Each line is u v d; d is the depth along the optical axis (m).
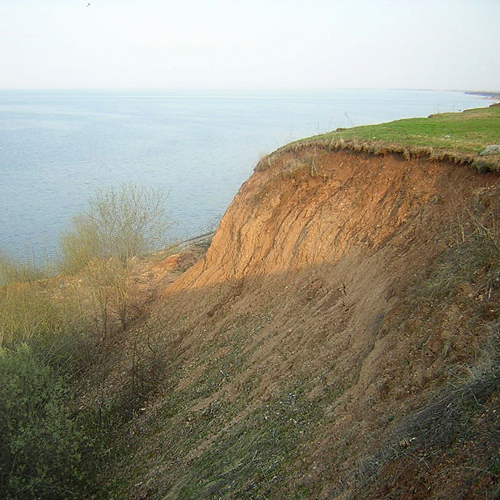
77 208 41.91
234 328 13.95
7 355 11.91
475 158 11.27
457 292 8.22
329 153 16.09
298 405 8.98
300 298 12.80
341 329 10.37
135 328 17.41
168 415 11.87
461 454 5.41
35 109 178.00
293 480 7.15
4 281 21.61
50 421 10.49
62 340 15.52
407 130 16.36
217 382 11.92
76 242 24.27
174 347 15.12
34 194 47.16
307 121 95.38
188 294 17.23
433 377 7.12
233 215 18.14
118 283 19.17
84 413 12.86
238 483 7.89
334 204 14.34
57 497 9.99
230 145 76.62
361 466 6.46
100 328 17.98
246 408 10.12
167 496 8.95
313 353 10.25
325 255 13.35
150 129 104.19
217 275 16.88
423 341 7.87
